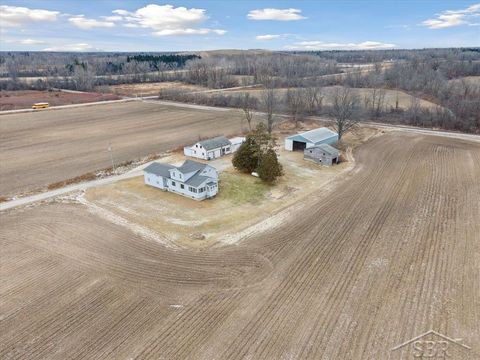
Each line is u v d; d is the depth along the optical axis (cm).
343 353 1761
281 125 7200
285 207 3434
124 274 2408
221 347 1803
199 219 3191
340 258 2569
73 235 2919
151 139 6359
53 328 1942
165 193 3788
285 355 1752
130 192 3822
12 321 1994
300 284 2289
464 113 7000
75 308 2092
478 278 2311
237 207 3441
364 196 3659
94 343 1839
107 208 3428
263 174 3944
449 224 3025
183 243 2795
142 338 1869
